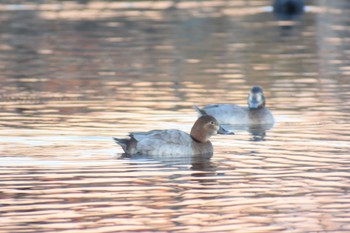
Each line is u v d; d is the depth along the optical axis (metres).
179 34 35.50
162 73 26.31
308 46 31.92
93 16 42.19
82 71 26.86
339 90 23.02
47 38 34.69
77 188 13.64
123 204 12.80
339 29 36.97
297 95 22.45
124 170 14.79
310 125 18.78
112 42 33.38
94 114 19.94
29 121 19.00
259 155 15.99
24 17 41.81
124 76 25.81
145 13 43.38
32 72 26.72
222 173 14.63
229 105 19.72
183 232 11.58
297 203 12.84
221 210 12.52
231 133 16.36
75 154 15.89
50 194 13.30
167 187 13.73
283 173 14.59
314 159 15.58
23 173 14.51
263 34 35.53
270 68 27.03
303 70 26.58
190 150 15.99
